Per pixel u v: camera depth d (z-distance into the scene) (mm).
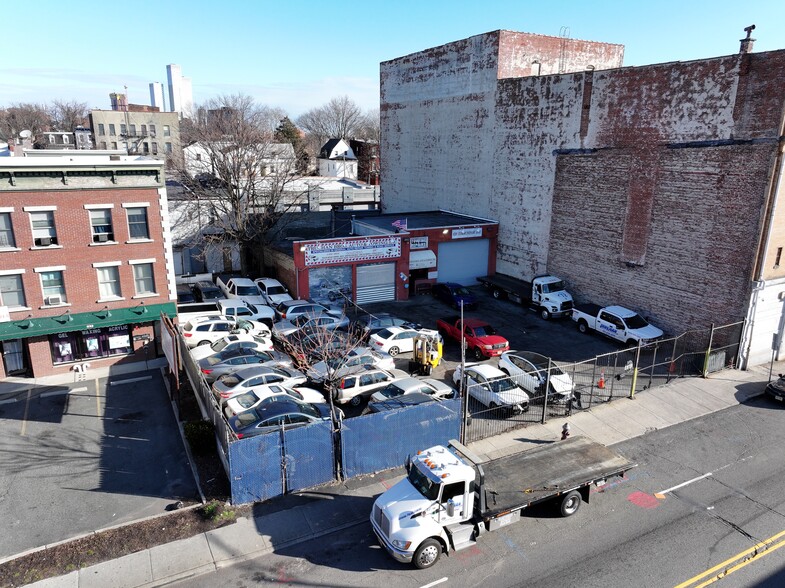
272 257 40125
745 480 17438
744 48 24438
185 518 15320
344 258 35438
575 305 33500
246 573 13352
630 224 31047
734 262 25953
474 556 13930
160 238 26500
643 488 16969
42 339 25281
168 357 23672
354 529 14953
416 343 25875
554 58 41875
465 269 41219
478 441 19453
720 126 25797
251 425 17844
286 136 108000
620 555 13953
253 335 27656
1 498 16375
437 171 47875
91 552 13969
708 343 27562
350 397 21844
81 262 25047
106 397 23547
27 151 31766
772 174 23938
